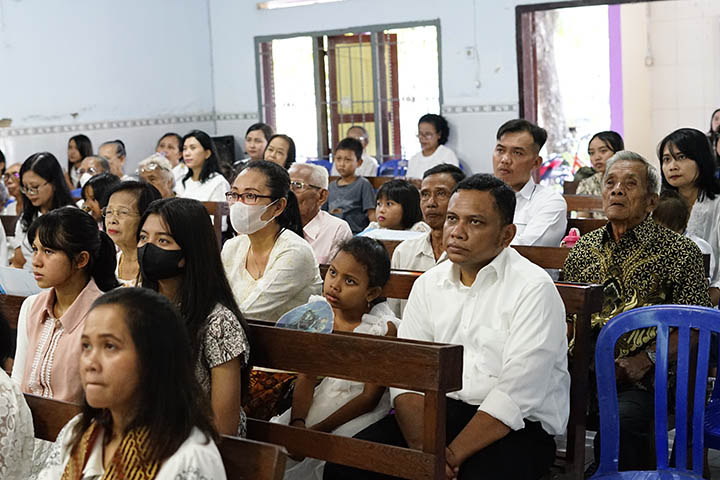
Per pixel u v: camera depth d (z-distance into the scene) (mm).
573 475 2730
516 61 8391
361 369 2271
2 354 2471
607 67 11031
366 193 6805
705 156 4219
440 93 8805
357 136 8930
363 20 9078
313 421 2775
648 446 2908
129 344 1649
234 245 3270
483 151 8680
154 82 9383
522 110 8453
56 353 2615
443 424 2197
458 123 8766
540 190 4363
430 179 3637
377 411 2814
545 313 2537
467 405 2641
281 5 9516
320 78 9477
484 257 2607
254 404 2715
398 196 4488
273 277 3027
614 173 3135
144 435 1647
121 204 3420
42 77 8203
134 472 1639
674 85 10852
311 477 2811
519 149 4285
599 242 3254
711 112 10719
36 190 4949
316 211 4180
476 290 2668
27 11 8039
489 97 8578
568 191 6621
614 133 6777
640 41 10898
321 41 9414
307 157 9711
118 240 3449
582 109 11141
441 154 8523
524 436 2564
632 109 11039
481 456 2486
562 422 2615
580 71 11062
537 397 2498
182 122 9750
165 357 1665
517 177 4328
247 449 1791
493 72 8516
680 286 3082
